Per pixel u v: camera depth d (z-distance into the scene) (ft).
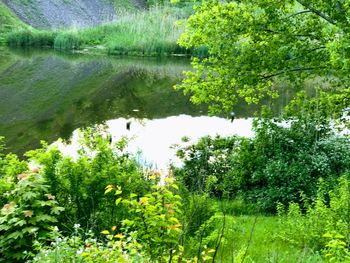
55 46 178.50
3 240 21.76
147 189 27.73
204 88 49.42
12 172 26.37
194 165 43.62
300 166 40.04
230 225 28.86
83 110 81.51
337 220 27.30
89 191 26.58
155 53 169.48
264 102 91.15
